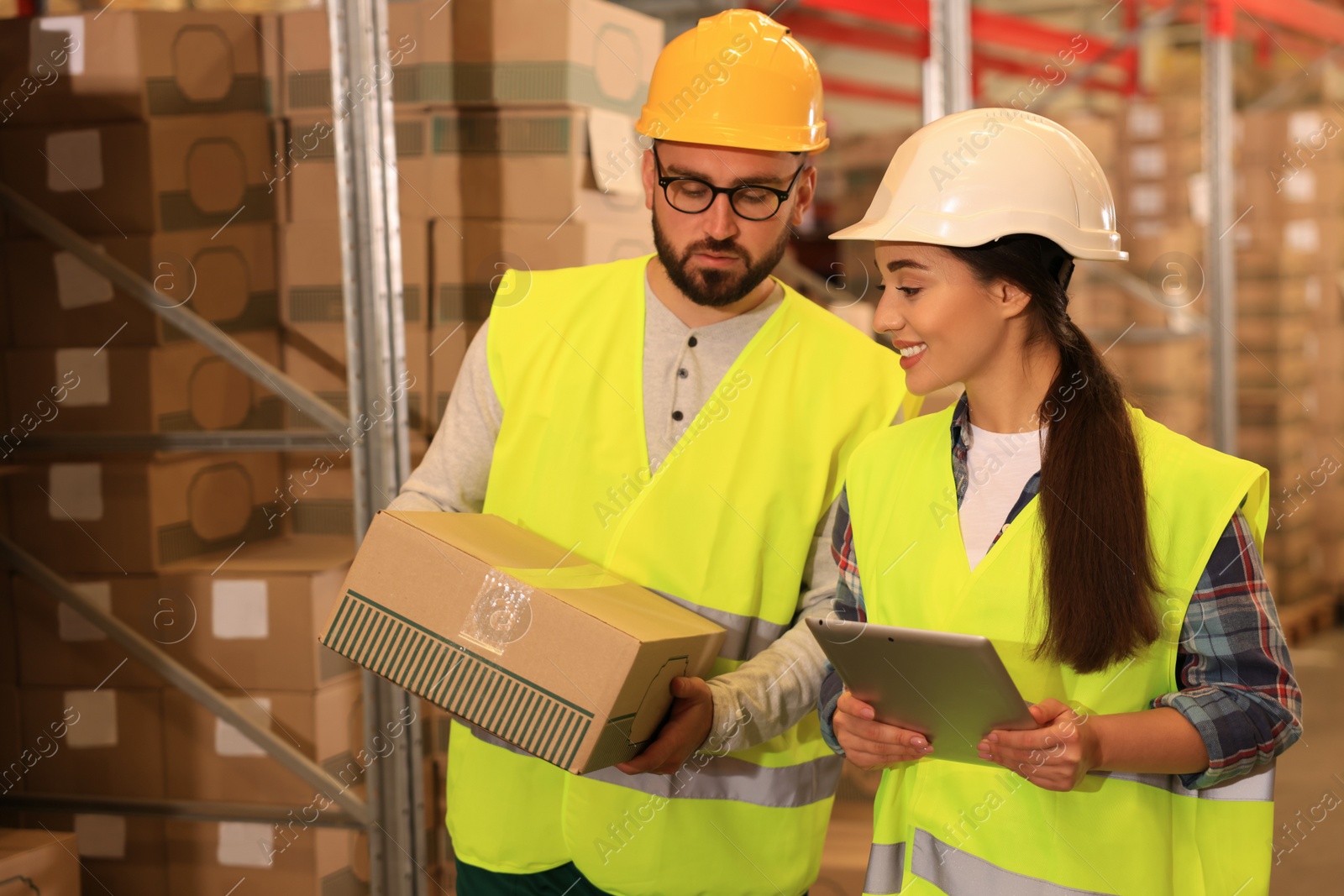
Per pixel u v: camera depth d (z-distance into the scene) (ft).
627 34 7.73
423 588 4.42
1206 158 15.56
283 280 7.82
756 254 4.87
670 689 4.39
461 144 7.41
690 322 5.16
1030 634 3.67
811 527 4.98
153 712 7.68
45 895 6.80
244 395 7.99
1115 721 3.42
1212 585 3.53
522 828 4.99
